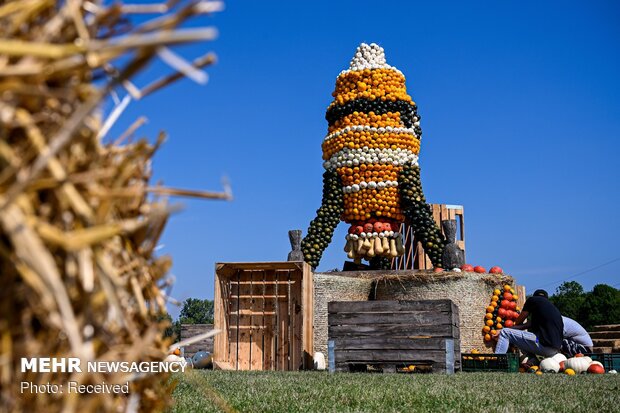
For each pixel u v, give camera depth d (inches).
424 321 355.3
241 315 450.0
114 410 64.5
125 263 69.2
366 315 362.3
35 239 51.1
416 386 237.8
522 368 470.0
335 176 631.8
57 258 55.2
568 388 247.0
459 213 798.5
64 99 58.1
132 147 70.4
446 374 330.3
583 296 1918.1
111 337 61.0
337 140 626.5
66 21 58.6
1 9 56.2
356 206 619.5
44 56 50.6
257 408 168.6
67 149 57.7
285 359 439.5
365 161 617.6
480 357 468.1
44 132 55.9
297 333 442.0
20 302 53.4
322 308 574.9
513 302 601.6
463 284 587.5
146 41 47.4
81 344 55.6
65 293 51.6
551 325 458.0
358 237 618.8
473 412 167.8
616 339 740.0
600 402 196.1
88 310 57.6
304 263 437.7
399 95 629.6
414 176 621.3
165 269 75.3
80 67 56.2
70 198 55.7
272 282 450.6
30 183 51.8
